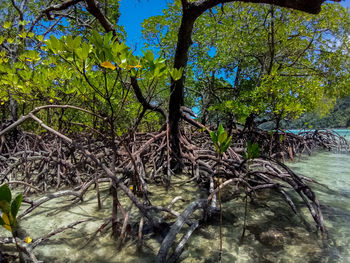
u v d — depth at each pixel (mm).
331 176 5148
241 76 12344
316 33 8992
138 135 5234
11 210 1171
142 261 1803
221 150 1779
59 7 3490
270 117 7863
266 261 1812
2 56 3611
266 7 8328
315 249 1994
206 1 3248
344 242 2111
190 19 3443
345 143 11898
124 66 1406
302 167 6414
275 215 2766
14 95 3123
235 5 9211
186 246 2029
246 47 9125
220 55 9703
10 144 5344
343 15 8445
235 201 3271
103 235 2199
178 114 4789
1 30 5922
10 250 1858
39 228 2344
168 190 3811
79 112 5473
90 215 2707
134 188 2869
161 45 10625
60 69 2916
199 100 14336
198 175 4129
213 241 2125
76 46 1362
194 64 11172
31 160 3793
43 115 5387
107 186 3977
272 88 6574
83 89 2404
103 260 1809
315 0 2482
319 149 12258
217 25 8984
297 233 2297
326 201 3330
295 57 10352
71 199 3209
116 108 4473
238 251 1962
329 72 10602
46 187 3729
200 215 2707
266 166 3871
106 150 4117
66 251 1919
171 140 4906
